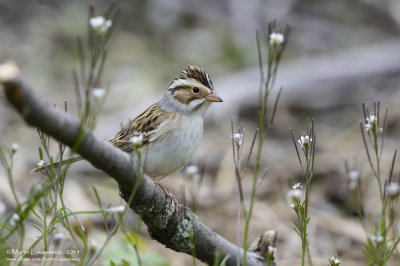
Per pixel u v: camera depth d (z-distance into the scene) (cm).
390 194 740
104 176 1352
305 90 1744
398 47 1873
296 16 2169
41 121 508
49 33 1900
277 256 1147
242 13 2108
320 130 1648
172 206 746
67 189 1254
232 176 1409
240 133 684
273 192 1357
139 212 718
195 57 1950
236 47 1958
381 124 1642
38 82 1675
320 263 1120
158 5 2133
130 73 1784
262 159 1475
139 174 627
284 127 1653
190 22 2125
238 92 1686
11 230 646
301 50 2019
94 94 616
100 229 1138
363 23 2188
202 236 773
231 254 786
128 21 2088
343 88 1781
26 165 1305
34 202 616
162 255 1113
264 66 1789
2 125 1464
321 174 1404
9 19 1948
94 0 2069
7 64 479
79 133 536
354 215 1288
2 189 1182
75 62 1789
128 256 906
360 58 1827
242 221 1251
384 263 710
